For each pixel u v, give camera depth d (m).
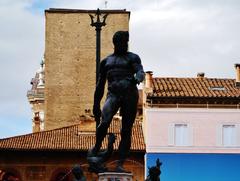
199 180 57.53
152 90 59.12
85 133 60.97
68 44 78.19
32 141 59.84
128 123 17.25
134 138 59.75
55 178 58.94
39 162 59.16
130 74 17.20
